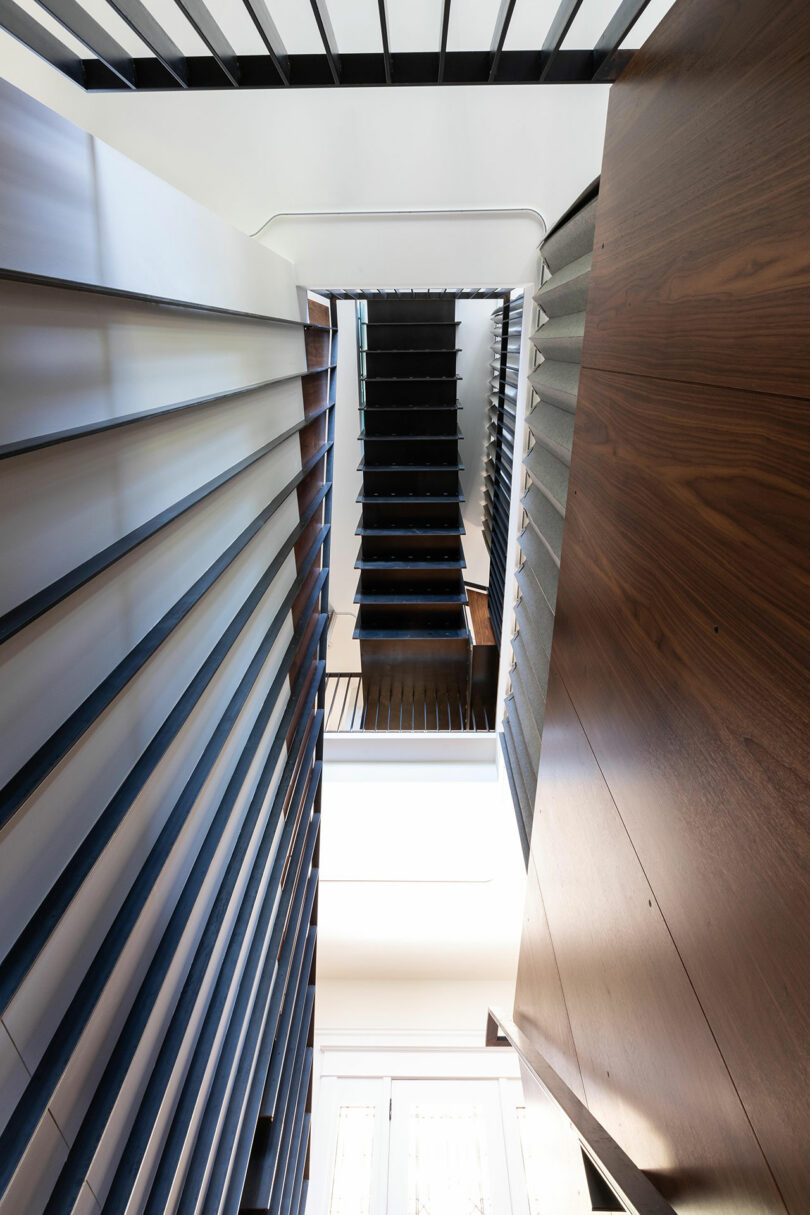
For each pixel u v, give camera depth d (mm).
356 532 6070
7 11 1646
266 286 2404
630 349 1222
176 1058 1499
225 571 1899
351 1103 4855
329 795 5105
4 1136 938
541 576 2734
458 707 6902
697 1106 972
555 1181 1996
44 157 1010
